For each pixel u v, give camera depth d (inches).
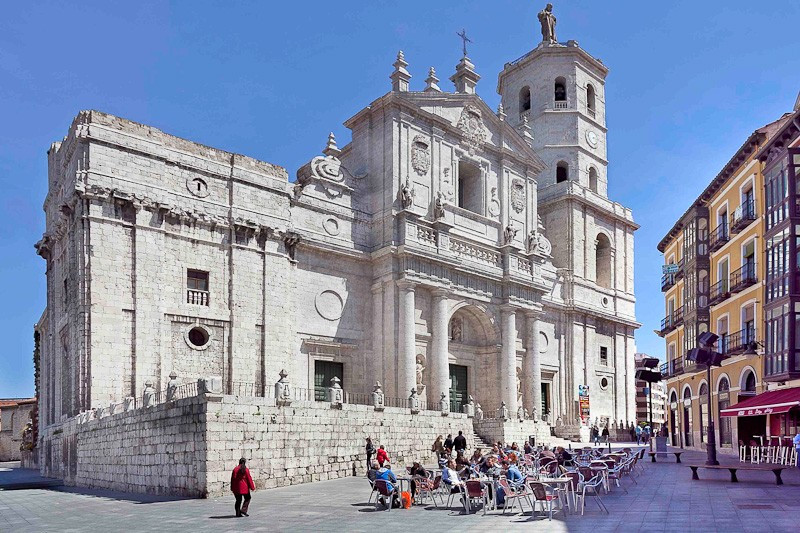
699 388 1878.7
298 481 1122.7
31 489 1240.8
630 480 1087.6
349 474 1241.4
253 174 1569.9
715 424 1722.4
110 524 739.4
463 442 1441.9
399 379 1694.1
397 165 1801.2
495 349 1972.2
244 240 1534.2
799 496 853.2
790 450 1306.6
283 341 1567.4
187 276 1449.3
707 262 1838.1
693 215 1894.7
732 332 1640.0
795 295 1298.0
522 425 1770.4
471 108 2016.5
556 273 2292.1
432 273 1800.0
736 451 1581.0
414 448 1435.8
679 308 2122.3
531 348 2063.2
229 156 1552.7
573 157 2484.0
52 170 1748.3
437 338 1785.2
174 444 1032.8
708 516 714.2
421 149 1871.3
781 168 1363.2
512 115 2618.1
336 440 1223.5
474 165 2032.5
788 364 1296.8
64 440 1427.2
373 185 1831.9
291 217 1646.2
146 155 1407.5
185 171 1469.0
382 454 1163.9
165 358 1376.7
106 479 1205.7
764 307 1407.5
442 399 1685.5
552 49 2539.4
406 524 710.5
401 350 1704.0
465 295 1886.1
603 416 2369.6
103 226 1334.9
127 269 1353.3
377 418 1342.3
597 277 2564.0
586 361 2345.0
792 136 1349.7
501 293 1998.0
